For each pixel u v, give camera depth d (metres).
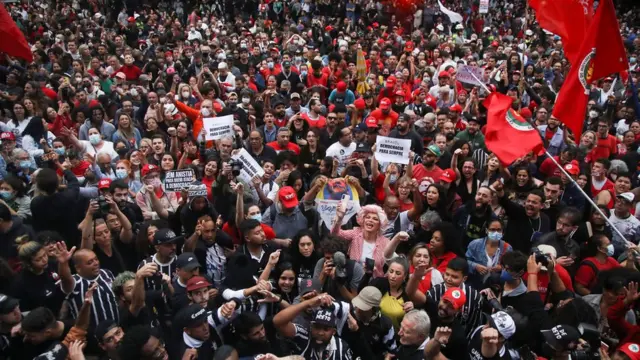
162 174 8.84
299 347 5.25
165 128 11.44
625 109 12.92
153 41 20.92
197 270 5.80
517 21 27.44
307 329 5.34
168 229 6.24
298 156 9.62
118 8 27.69
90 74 14.20
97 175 8.80
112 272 6.46
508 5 29.52
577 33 9.09
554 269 6.12
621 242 7.74
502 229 7.43
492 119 7.81
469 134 10.53
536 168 9.69
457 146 9.65
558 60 17.84
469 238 7.60
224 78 14.72
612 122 13.78
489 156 9.48
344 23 25.58
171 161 8.77
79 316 5.11
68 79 13.78
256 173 8.09
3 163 8.72
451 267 5.75
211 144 10.34
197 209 7.09
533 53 19.05
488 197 7.46
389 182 8.41
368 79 15.44
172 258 6.25
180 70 16.31
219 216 7.26
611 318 5.98
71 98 12.74
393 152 8.55
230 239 6.86
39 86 11.45
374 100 13.53
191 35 21.31
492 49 19.92
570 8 9.13
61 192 7.19
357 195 7.82
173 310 5.75
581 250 7.22
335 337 5.09
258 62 18.03
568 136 11.23
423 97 13.27
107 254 6.54
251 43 20.33
